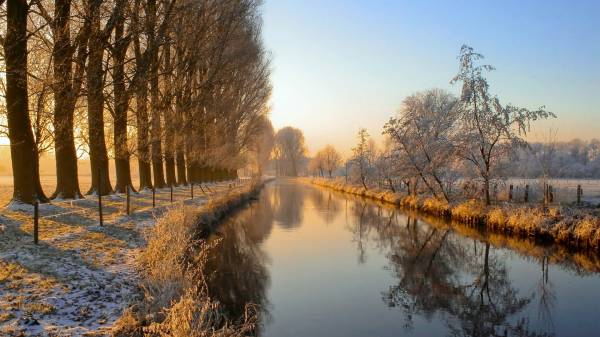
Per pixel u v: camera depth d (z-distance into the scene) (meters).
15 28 14.89
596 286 12.52
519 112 22.41
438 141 26.56
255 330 9.10
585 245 16.16
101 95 19.36
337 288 12.30
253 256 15.96
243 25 31.44
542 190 24.02
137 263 11.06
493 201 24.19
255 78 42.59
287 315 10.05
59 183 19.53
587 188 36.84
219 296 11.14
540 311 10.60
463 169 25.53
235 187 41.84
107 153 23.25
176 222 13.31
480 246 18.06
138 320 7.39
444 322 9.85
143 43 23.34
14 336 6.25
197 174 45.28
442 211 26.44
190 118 29.73
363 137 50.84
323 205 36.28
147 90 22.88
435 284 12.88
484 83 22.95
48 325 6.83
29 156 16.06
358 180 55.50
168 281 8.29
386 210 32.00
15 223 13.44
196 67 28.27
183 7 21.00
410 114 30.41
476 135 23.22
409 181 33.94
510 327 9.59
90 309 7.78
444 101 36.47
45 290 8.33
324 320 9.81
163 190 31.22
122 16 18.69
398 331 9.28
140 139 24.42
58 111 17.08
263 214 29.39
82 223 14.95
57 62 16.41
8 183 49.06
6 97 15.63
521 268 14.62
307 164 138.38
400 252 17.20
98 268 10.34
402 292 12.04
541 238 18.14
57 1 16.70
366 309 10.59
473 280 13.32
